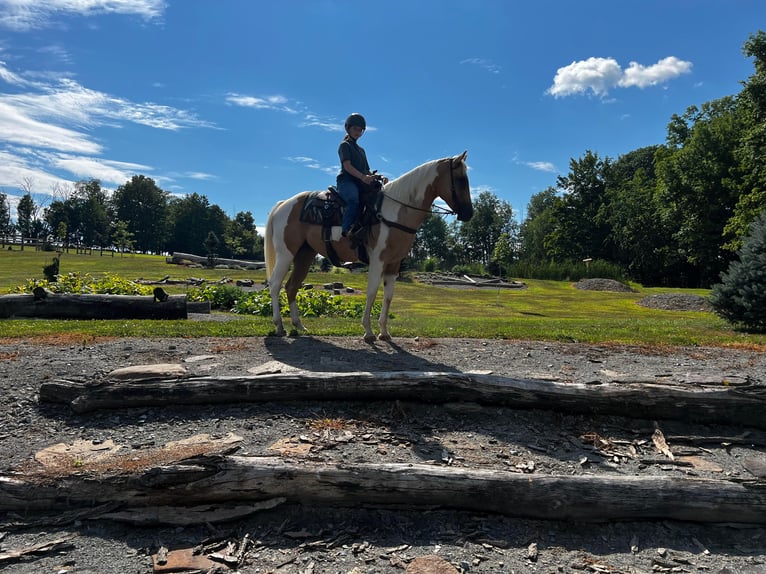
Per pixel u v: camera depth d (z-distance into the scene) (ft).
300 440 14.29
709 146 133.39
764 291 34.63
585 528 11.68
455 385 16.51
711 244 134.41
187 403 16.16
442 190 22.71
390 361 21.50
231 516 11.45
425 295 81.35
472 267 153.28
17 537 10.91
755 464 13.97
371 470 11.98
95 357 21.16
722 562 10.70
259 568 9.95
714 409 16.42
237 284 85.30
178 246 316.40
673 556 10.84
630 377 18.92
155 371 17.48
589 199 194.49
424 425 15.65
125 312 37.22
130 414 15.79
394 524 11.49
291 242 26.32
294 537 10.97
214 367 19.74
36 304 36.50
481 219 298.76
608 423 16.33
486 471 12.24
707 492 11.96
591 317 57.57
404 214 23.15
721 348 27.66
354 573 9.80
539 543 11.06
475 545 10.87
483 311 62.39
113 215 333.83
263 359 21.31
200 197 319.47
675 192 139.85
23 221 284.61
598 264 140.56
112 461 12.83
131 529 11.21
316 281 94.38
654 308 72.13
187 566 9.95
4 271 98.84
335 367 20.11
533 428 15.78
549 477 12.11
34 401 16.55
